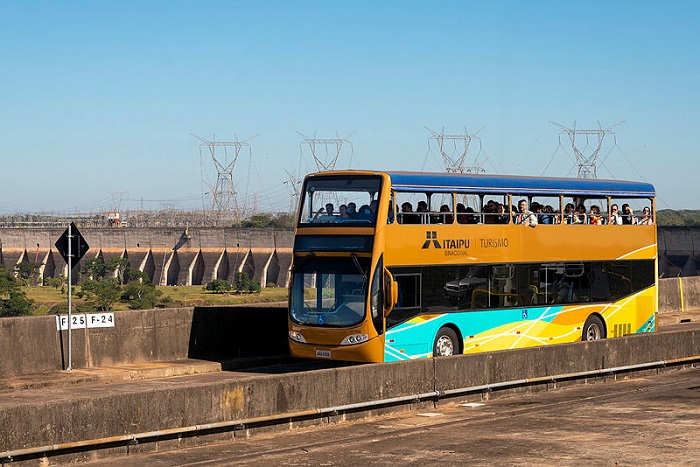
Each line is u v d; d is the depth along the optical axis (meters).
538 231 33.38
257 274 197.75
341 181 29.56
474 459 18.44
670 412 24.02
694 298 54.97
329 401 22.80
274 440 20.64
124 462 18.27
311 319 29.31
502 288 32.16
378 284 28.44
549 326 33.69
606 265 35.91
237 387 21.00
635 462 18.09
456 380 25.91
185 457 18.80
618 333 36.31
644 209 37.88
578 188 34.91
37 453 17.56
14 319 29.53
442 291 30.30
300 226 30.12
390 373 24.23
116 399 18.95
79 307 149.12
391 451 19.30
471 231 31.22
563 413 23.98
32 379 28.62
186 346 33.72
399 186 29.09
